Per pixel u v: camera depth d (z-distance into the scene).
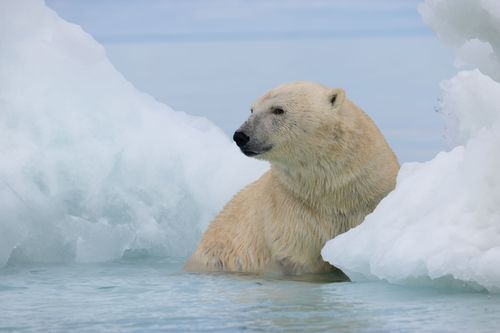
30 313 10.44
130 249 16.69
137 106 18.48
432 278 10.56
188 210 17.39
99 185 16.56
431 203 11.44
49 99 17.33
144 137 17.61
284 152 13.19
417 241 10.90
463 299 10.27
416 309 9.89
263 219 13.81
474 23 10.75
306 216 13.30
